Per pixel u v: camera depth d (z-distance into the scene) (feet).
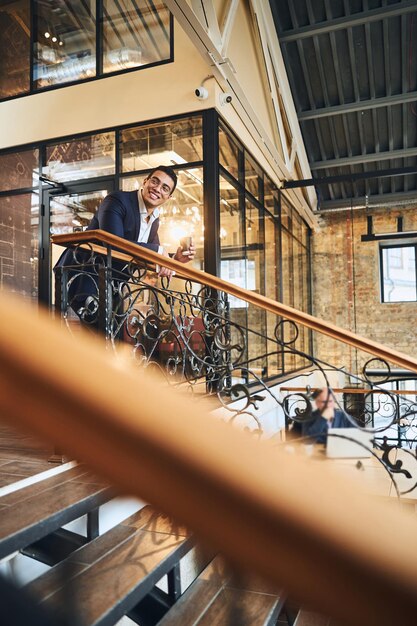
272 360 20.95
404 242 31.07
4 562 5.31
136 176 15.85
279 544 1.13
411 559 1.17
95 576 4.69
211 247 14.70
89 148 16.69
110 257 7.93
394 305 30.45
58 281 7.79
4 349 1.11
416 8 18.97
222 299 13.24
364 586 1.13
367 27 20.43
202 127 15.02
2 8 18.60
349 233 31.58
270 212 21.75
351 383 30.07
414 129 25.55
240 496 1.13
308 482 1.22
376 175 22.34
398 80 22.68
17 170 17.81
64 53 17.46
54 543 5.56
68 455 1.13
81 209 16.69
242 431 1.29
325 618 1.15
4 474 6.07
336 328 8.07
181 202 15.23
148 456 1.11
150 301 13.85
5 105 18.02
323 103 24.14
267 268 21.11
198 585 5.43
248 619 4.76
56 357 1.12
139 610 5.17
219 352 12.17
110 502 6.26
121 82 16.26
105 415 1.10
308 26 20.43
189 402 1.26
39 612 2.16
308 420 8.52
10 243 17.71
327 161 27.45
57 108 17.17
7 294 1.23
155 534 5.73
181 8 11.85
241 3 17.37
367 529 1.19
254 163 19.48
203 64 15.03
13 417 1.12
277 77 20.76
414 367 7.81
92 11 17.12
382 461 8.48
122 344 8.83
